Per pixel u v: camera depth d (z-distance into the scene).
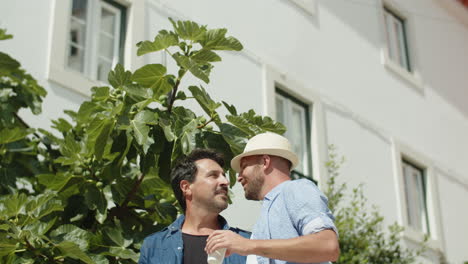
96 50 8.91
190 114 5.98
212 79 9.95
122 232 6.09
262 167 4.44
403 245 11.86
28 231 5.54
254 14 11.11
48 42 8.32
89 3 9.02
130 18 9.23
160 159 5.86
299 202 4.04
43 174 6.21
